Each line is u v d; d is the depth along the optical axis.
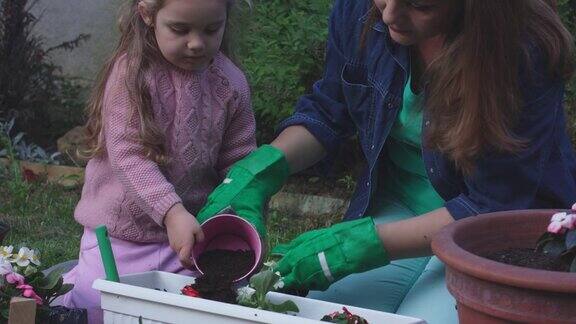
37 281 2.99
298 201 5.61
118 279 2.90
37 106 7.18
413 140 3.21
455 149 2.81
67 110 7.16
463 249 2.44
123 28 3.26
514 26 2.76
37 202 5.79
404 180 3.39
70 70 7.28
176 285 2.97
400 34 2.84
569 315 2.22
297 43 5.66
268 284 2.71
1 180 6.23
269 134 5.94
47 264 4.69
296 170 3.40
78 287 3.30
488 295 2.30
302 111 3.45
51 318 2.90
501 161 2.87
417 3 2.71
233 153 3.42
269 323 2.50
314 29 5.65
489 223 2.65
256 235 2.96
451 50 2.77
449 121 2.82
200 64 3.20
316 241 2.91
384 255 2.89
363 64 3.29
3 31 7.16
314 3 5.77
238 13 3.44
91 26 7.20
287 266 2.92
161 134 3.16
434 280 3.16
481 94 2.75
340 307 2.71
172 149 3.25
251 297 2.72
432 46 3.04
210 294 2.76
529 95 2.90
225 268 2.93
